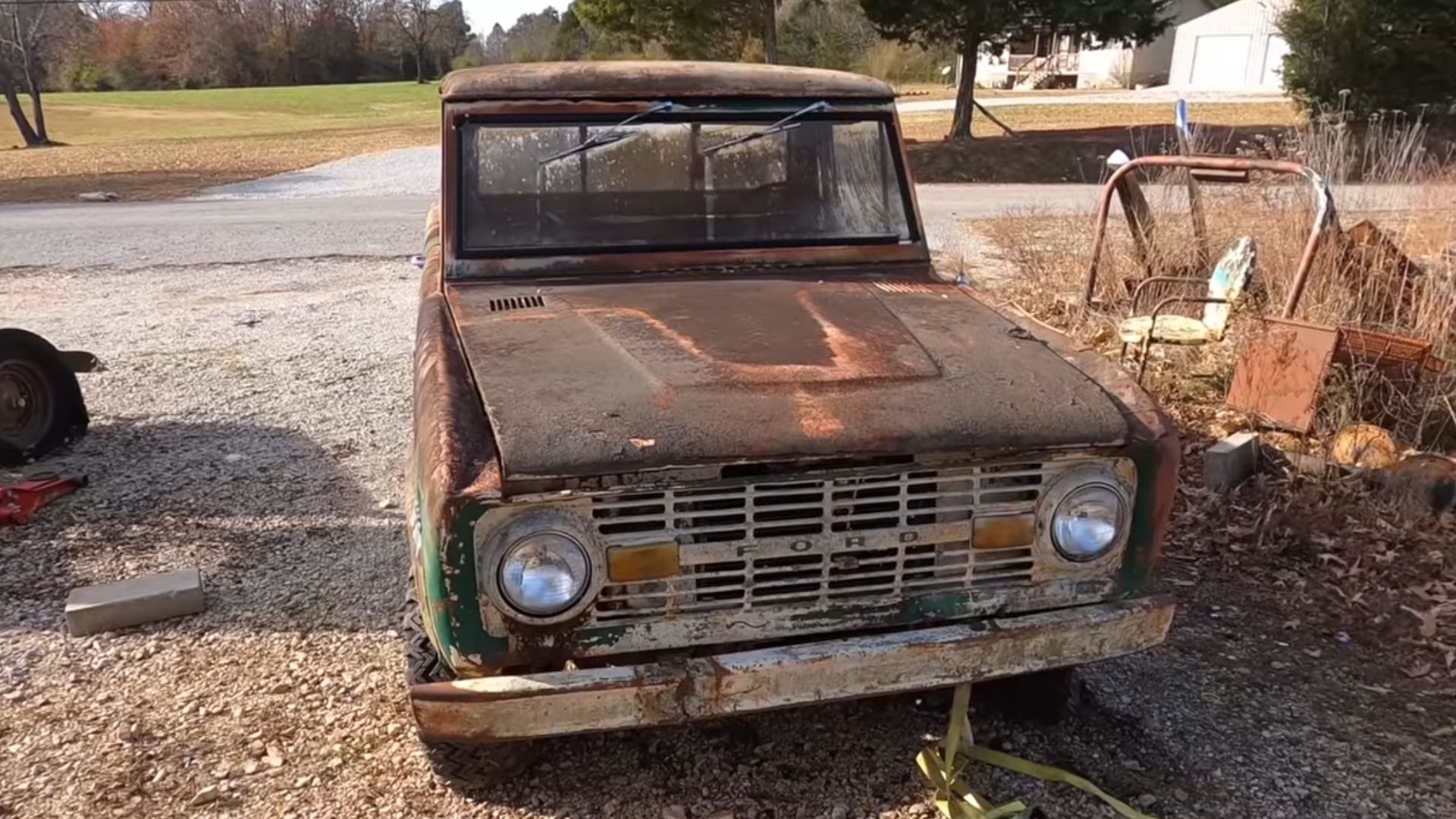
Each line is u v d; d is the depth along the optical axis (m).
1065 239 9.59
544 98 3.70
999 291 8.35
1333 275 6.32
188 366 7.37
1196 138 12.46
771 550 2.54
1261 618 3.93
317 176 20.53
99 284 10.22
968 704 3.06
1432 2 18.86
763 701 2.54
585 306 3.32
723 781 3.04
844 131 3.91
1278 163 6.04
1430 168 8.98
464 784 2.99
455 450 2.48
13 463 5.48
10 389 5.48
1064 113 28.09
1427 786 3.02
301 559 4.47
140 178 20.72
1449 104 19.42
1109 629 2.73
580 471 2.40
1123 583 2.80
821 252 3.82
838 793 3.00
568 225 3.67
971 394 2.76
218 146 29.27
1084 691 3.44
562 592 2.45
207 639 3.83
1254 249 5.93
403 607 3.63
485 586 2.44
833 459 2.52
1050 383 2.87
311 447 5.80
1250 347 5.62
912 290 3.64
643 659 2.60
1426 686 3.51
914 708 3.37
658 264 3.68
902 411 2.66
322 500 5.09
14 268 11.01
